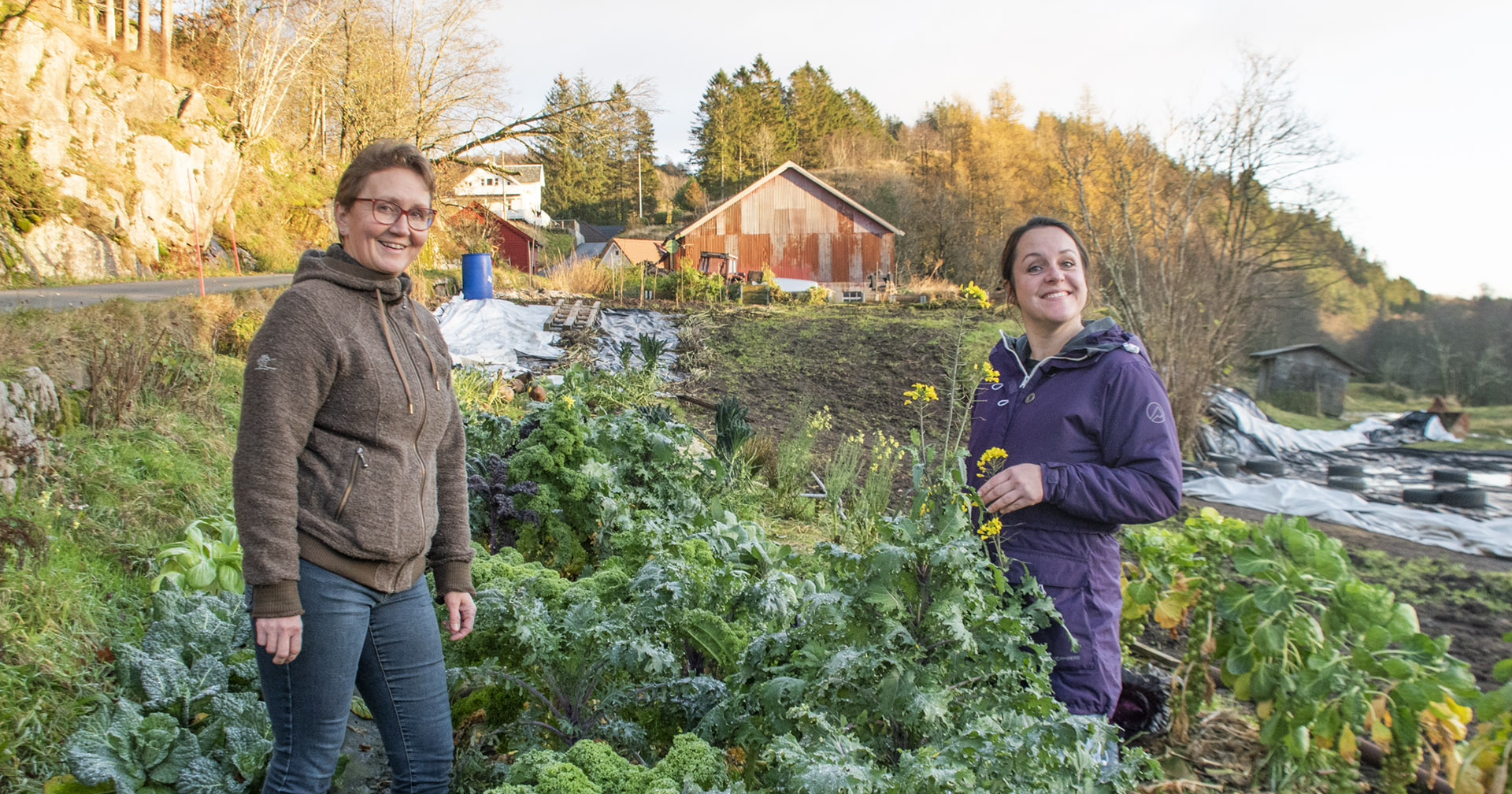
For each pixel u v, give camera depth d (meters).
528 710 2.57
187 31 22.66
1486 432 13.90
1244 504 8.05
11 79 12.97
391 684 1.89
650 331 15.98
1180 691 3.14
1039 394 2.26
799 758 1.64
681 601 2.51
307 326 1.66
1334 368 15.41
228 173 18.19
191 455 4.86
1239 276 10.75
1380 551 6.10
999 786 1.74
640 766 2.02
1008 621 1.84
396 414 1.79
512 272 25.53
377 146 1.80
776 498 6.68
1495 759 2.43
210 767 2.25
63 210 13.53
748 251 30.92
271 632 1.62
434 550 2.10
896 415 11.27
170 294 9.45
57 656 2.59
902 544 1.96
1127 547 3.25
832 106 76.62
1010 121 42.25
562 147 30.62
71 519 3.51
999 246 35.59
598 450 4.55
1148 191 10.92
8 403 3.88
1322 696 2.67
